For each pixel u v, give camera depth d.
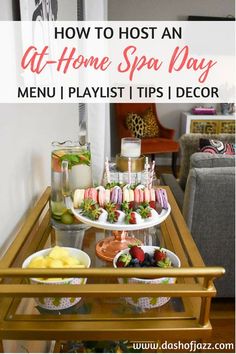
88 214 0.84
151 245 0.90
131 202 0.87
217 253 1.58
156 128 3.94
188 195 1.45
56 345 0.98
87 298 0.71
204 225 1.51
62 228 1.01
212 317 1.63
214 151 2.22
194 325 0.66
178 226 0.99
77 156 1.03
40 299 0.69
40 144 1.20
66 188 1.01
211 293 0.64
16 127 0.93
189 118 3.96
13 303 0.70
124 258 0.74
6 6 0.83
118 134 3.92
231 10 3.92
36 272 0.63
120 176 1.34
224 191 1.43
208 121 3.98
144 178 1.29
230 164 1.61
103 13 2.21
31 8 0.96
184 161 2.45
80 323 0.66
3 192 0.84
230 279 1.64
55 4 1.32
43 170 1.25
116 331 0.64
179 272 0.64
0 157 0.82
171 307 0.71
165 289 0.64
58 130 1.49
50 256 0.76
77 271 0.64
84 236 0.99
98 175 2.11
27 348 0.91
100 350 0.94
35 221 0.97
